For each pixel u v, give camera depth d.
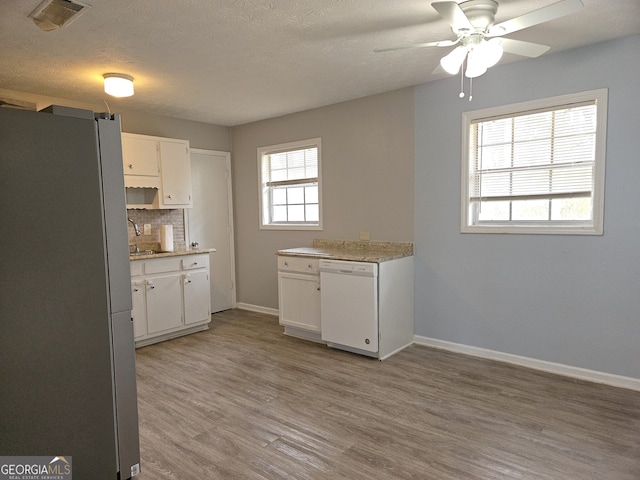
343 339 3.79
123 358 1.99
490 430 2.44
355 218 4.38
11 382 1.65
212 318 5.16
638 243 2.86
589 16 2.49
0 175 1.59
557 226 3.22
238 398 2.93
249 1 2.23
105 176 1.90
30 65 3.14
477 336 3.66
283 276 4.35
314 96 4.14
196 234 5.20
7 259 1.62
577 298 3.13
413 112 3.88
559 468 2.08
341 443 2.34
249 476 2.06
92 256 1.85
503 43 2.35
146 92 3.90
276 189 5.24
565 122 3.15
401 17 2.46
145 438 2.42
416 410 2.70
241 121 5.23
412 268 3.98
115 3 2.22
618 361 2.99
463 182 3.62
